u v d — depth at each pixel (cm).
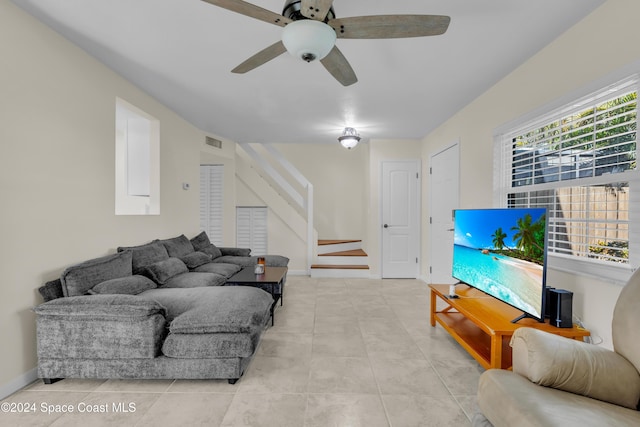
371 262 572
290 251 619
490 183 329
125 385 215
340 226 700
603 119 204
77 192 257
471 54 260
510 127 291
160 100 374
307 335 306
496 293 248
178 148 433
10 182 203
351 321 346
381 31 172
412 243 567
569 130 236
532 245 212
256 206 622
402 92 342
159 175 388
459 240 309
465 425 178
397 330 320
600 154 211
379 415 186
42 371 213
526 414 117
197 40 243
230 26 224
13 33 204
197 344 213
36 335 216
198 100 373
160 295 262
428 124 467
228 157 574
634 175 184
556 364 135
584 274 215
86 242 268
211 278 344
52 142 233
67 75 245
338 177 700
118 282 255
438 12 204
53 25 227
